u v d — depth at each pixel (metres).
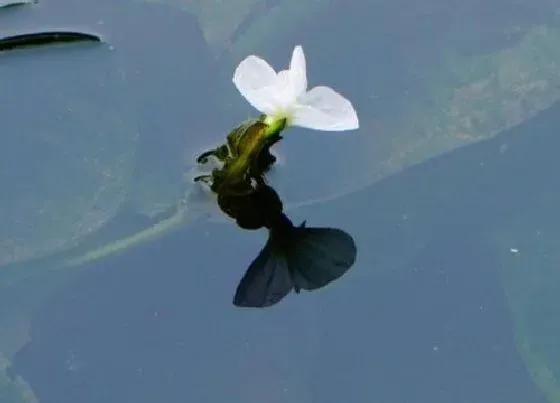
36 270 0.56
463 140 0.59
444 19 0.61
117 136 0.59
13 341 0.55
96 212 0.57
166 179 0.58
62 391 0.54
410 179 0.58
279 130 0.57
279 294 0.56
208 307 0.56
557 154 0.59
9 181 0.58
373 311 0.56
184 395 0.54
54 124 0.59
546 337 0.55
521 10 0.61
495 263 0.57
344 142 0.59
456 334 0.55
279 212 0.57
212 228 0.57
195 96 0.60
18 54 0.61
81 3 0.62
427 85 0.60
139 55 0.61
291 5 0.62
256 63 0.56
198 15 0.62
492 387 0.54
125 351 0.55
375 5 0.62
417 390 0.54
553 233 0.57
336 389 0.54
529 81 0.60
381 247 0.57
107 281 0.56
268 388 0.54
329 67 0.60
